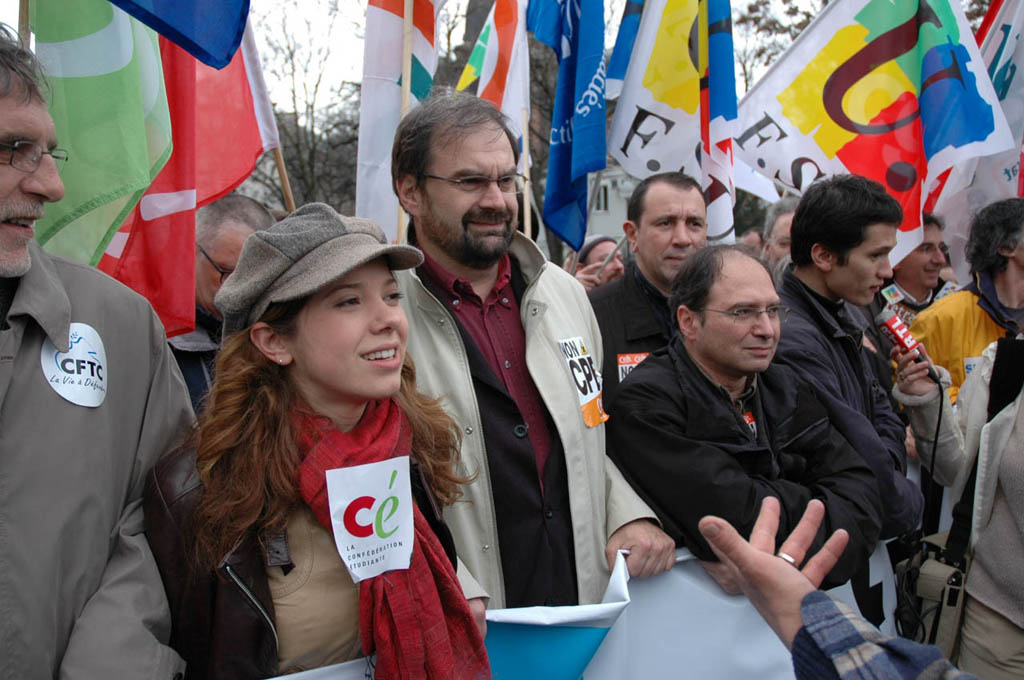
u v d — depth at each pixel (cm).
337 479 154
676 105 379
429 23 329
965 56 387
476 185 213
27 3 219
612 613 196
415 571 163
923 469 337
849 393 279
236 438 154
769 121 413
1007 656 257
